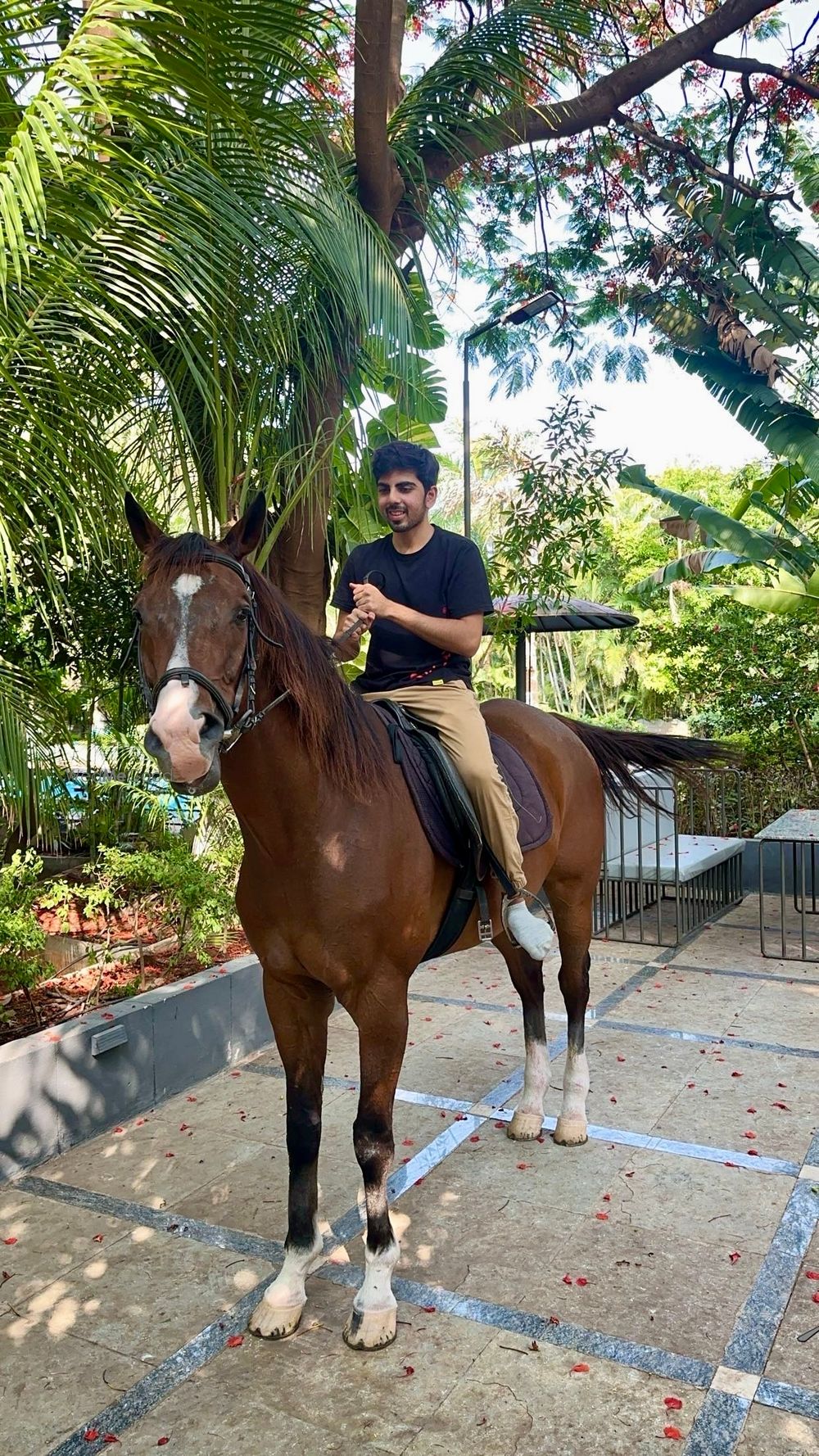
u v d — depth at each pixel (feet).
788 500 28.94
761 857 18.83
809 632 27.63
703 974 17.83
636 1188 10.07
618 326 30.17
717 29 21.35
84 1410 7.04
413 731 8.78
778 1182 10.16
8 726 12.85
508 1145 11.12
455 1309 8.09
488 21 19.81
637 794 12.39
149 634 5.98
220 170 12.72
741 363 26.63
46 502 10.78
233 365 13.69
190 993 12.99
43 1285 8.57
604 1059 13.69
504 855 8.73
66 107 7.64
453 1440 6.65
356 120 17.20
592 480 21.76
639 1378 7.22
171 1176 10.56
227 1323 8.01
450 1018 15.61
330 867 7.34
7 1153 10.48
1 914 13.08
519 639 24.79
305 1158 8.07
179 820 19.56
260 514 6.68
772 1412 6.87
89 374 12.27
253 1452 6.59
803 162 28.55
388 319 15.60
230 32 9.53
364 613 8.13
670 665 32.19
